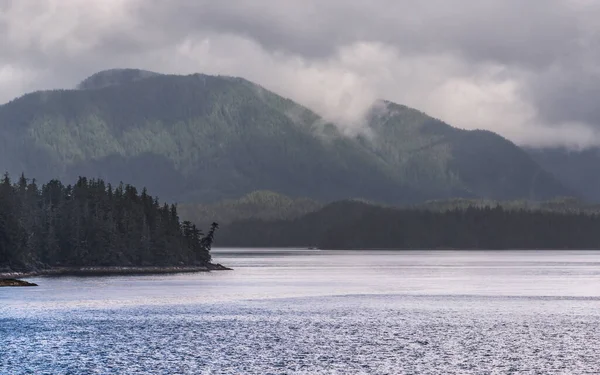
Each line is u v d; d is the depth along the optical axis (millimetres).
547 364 111750
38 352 121188
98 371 107188
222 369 108750
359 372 106750
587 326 152500
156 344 129750
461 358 116750
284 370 108062
